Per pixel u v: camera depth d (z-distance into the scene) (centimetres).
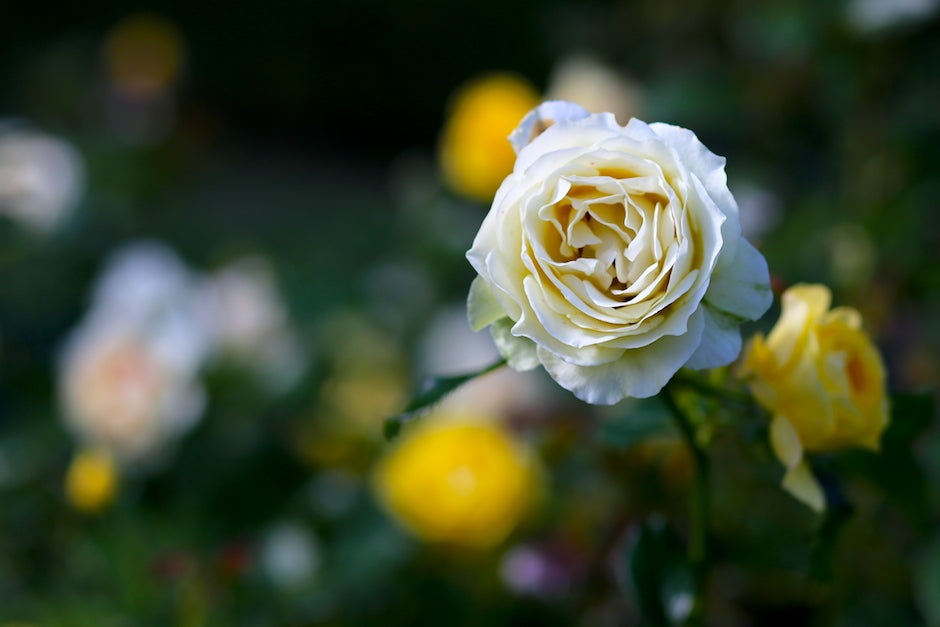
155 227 271
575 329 74
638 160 74
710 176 75
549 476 120
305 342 173
